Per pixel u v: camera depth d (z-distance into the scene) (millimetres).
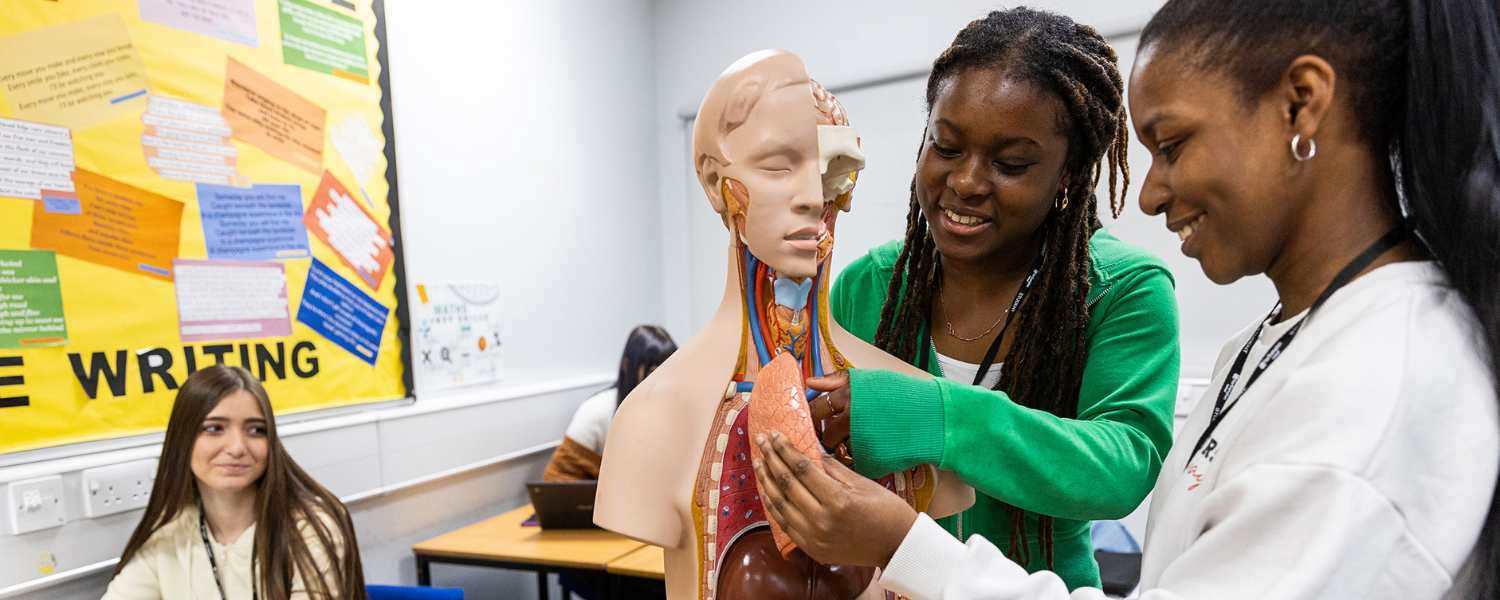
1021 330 875
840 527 604
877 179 2932
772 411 655
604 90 3100
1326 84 506
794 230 713
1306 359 526
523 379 2738
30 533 1536
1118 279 852
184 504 1515
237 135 1914
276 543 1505
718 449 734
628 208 3238
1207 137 541
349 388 2154
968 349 939
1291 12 510
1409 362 475
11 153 1546
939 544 586
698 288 3385
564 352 2916
